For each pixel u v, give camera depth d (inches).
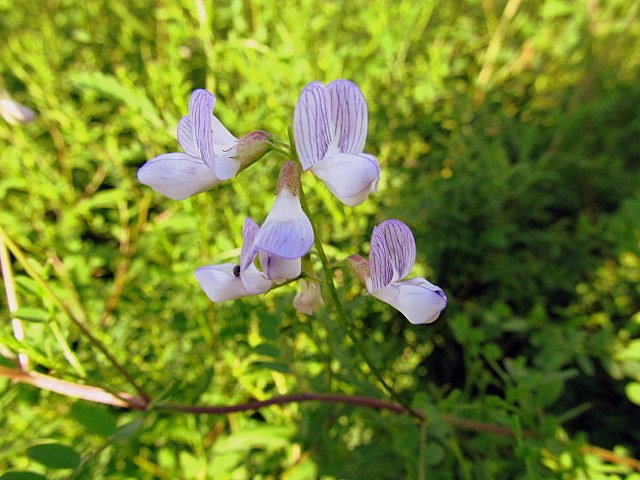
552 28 7.8
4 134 5.5
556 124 6.8
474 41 7.4
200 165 2.6
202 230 4.2
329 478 3.8
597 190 6.9
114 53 6.6
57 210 5.9
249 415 4.3
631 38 8.5
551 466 3.8
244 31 5.3
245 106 5.5
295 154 2.4
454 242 5.3
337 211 4.3
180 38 5.2
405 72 6.4
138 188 5.8
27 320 2.9
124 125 5.8
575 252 5.9
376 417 3.7
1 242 3.1
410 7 6.4
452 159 5.8
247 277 2.5
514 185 5.9
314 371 4.3
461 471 4.3
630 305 5.7
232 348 4.3
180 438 4.0
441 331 5.4
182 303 4.6
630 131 7.5
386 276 2.6
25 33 6.6
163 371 4.2
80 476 3.0
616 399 5.5
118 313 5.0
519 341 5.9
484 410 3.9
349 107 2.4
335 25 6.3
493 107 7.0
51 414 4.0
